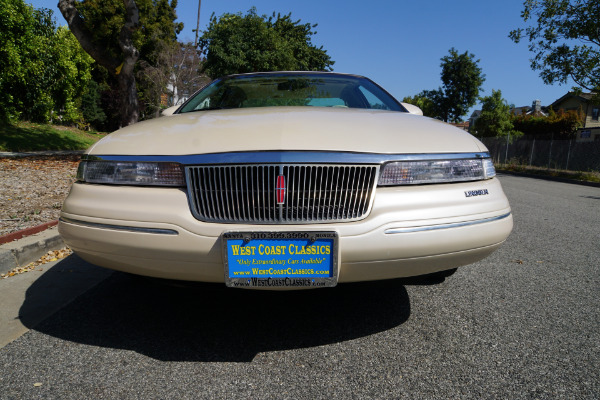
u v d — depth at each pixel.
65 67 18.20
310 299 2.81
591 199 9.12
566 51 16.03
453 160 2.16
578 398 1.75
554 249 4.19
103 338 2.27
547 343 2.22
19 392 1.78
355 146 2.01
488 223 2.13
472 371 1.96
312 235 1.87
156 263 2.01
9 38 14.17
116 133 2.47
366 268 1.98
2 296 2.84
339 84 3.48
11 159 10.91
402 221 1.97
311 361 2.05
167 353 2.12
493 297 2.87
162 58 28.30
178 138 2.16
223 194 1.95
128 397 1.75
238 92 3.36
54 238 3.90
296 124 2.21
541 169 19.42
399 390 1.81
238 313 2.59
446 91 44.59
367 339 2.27
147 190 2.04
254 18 21.72
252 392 1.79
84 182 2.23
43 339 2.25
